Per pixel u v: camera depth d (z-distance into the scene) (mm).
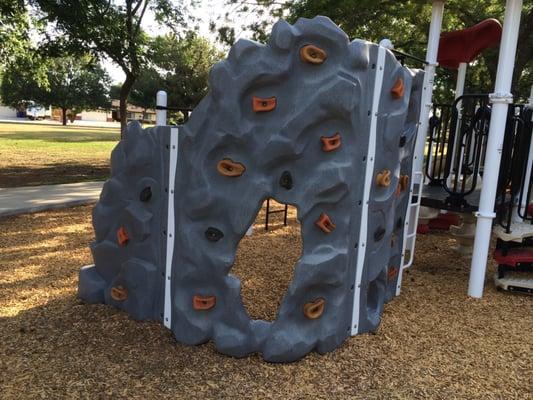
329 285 2963
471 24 11766
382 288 3607
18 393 2574
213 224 2947
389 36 12930
